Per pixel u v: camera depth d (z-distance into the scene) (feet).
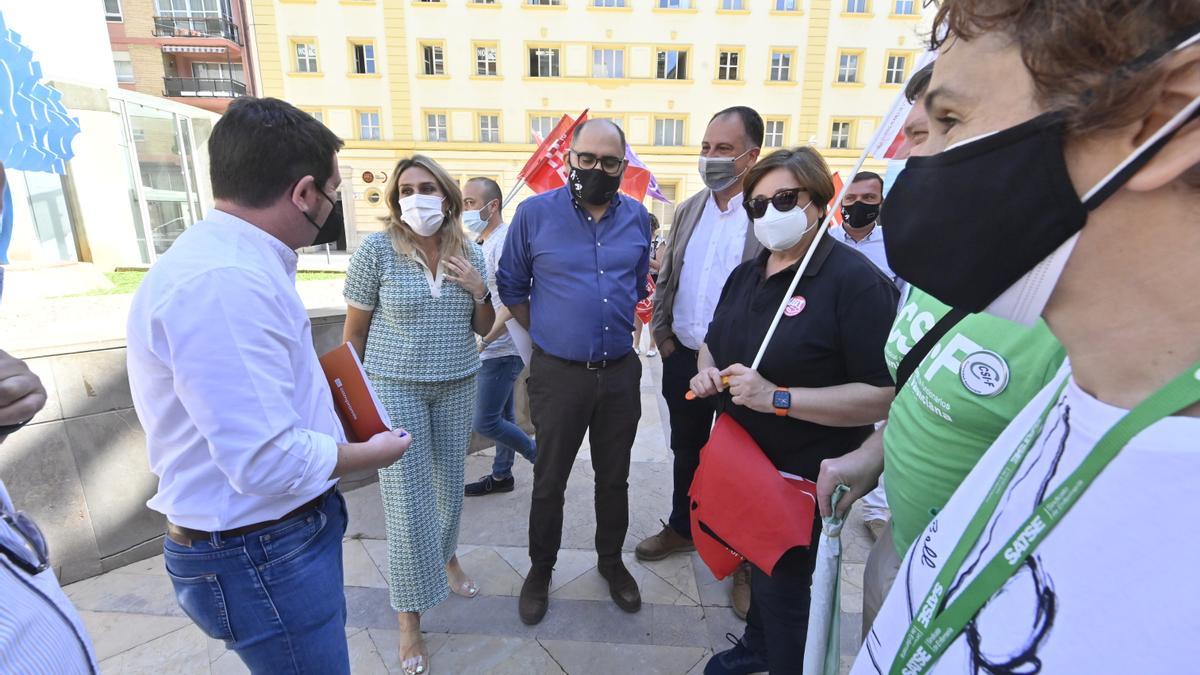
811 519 4.16
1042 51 1.24
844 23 65.41
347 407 4.28
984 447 2.68
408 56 66.49
